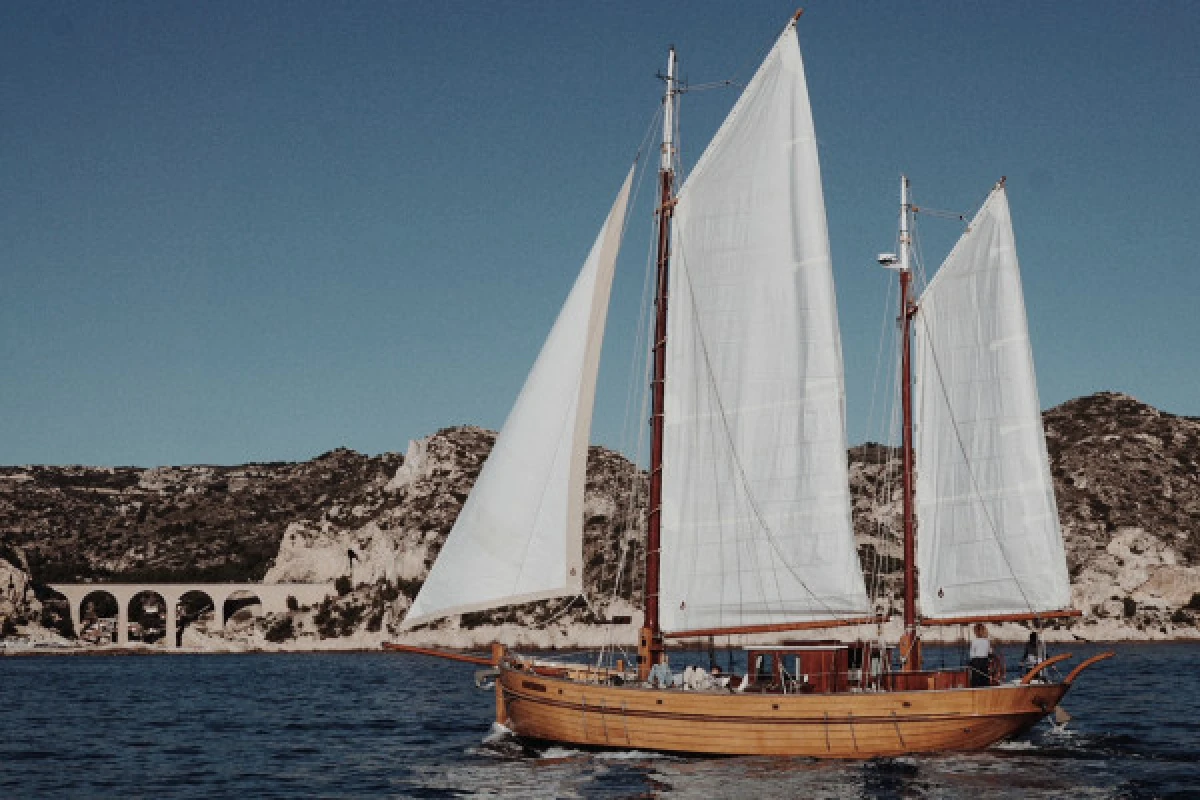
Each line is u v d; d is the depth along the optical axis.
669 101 39.91
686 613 38.38
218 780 36.59
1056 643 148.50
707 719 35.50
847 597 37.53
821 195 38.44
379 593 178.25
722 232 38.81
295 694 76.31
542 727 38.34
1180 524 177.62
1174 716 51.72
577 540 38.66
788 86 38.75
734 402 38.41
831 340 38.03
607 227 39.09
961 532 40.94
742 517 38.12
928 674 37.19
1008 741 38.97
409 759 40.06
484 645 154.50
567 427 38.50
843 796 30.91
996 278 40.91
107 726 54.34
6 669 120.00
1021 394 40.53
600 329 38.91
